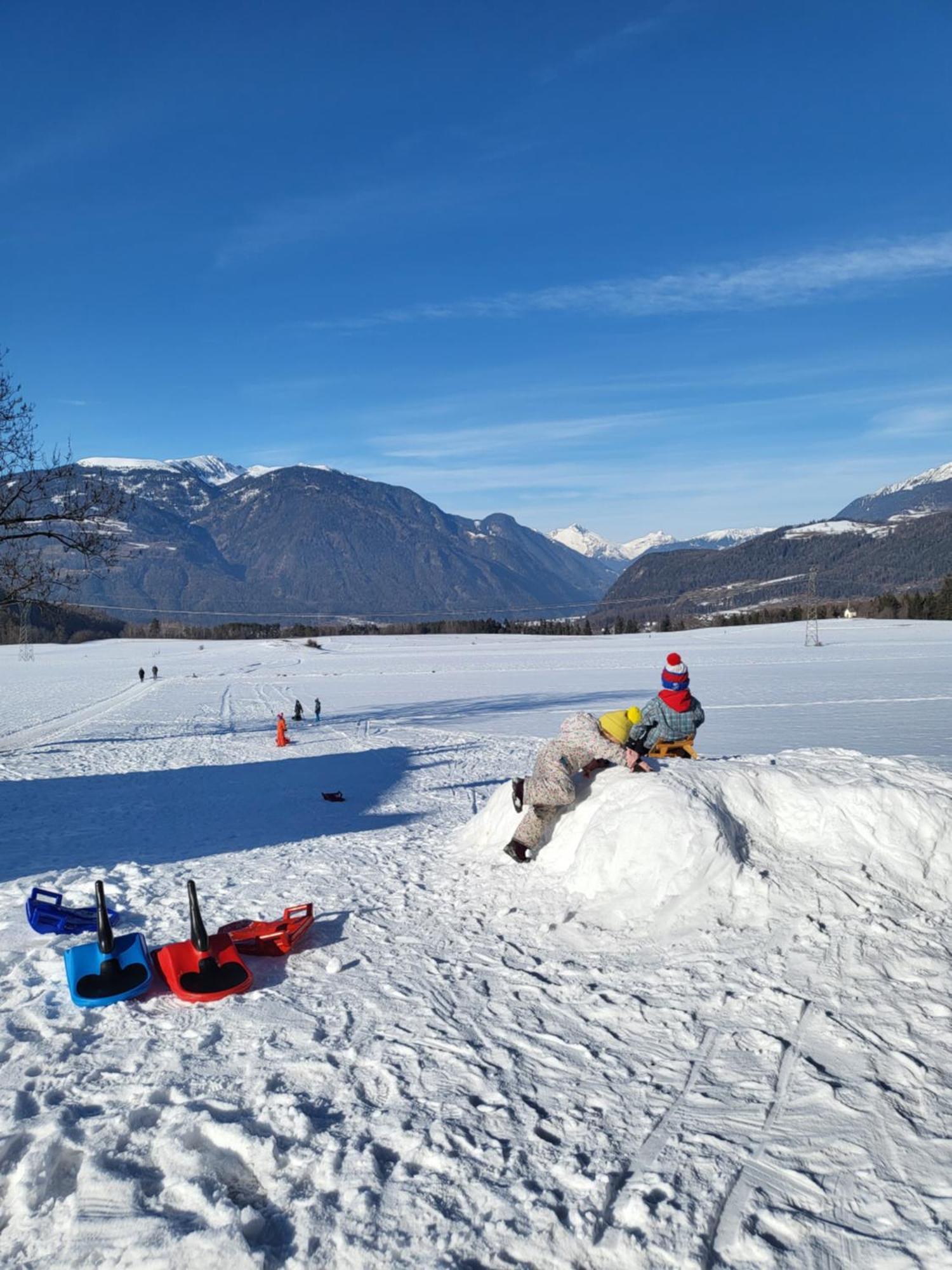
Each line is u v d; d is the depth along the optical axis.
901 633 100.38
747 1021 3.60
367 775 15.75
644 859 4.77
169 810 11.56
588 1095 3.11
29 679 57.94
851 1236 2.37
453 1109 3.04
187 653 98.56
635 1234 2.39
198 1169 2.70
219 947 4.39
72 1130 2.93
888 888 4.58
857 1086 3.09
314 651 101.69
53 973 4.62
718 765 5.65
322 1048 3.54
